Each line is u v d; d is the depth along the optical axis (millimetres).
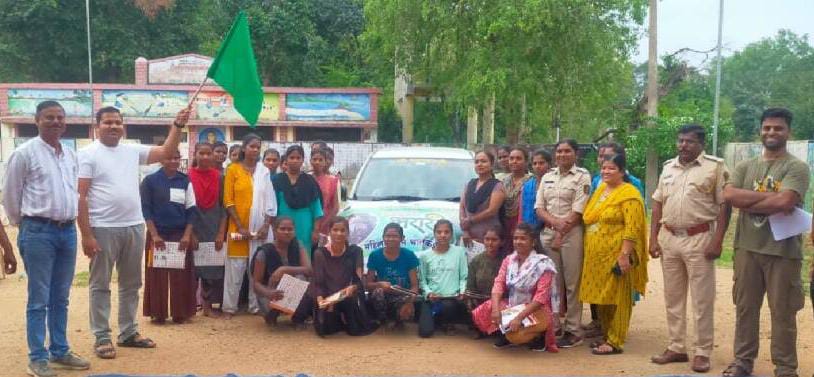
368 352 6434
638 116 23000
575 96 22594
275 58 34062
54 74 32438
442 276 7113
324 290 7004
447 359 6215
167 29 33219
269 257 7352
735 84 63562
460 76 22812
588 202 6555
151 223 7148
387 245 7129
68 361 5727
